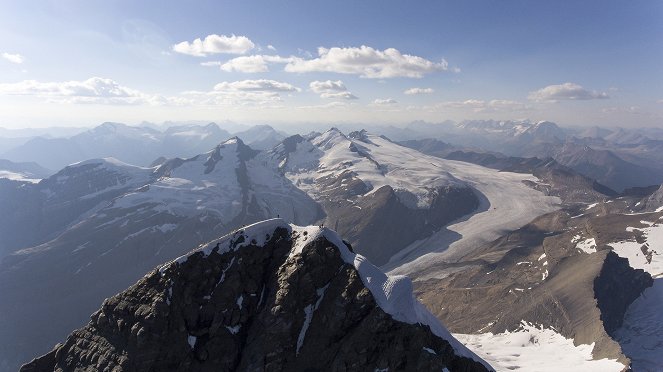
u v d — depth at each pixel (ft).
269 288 270.67
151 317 238.27
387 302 239.71
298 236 291.17
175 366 230.89
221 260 277.23
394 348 223.71
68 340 255.50
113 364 229.25
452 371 226.79
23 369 248.73
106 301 257.96
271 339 242.78
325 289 258.78
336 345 235.20
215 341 245.04
